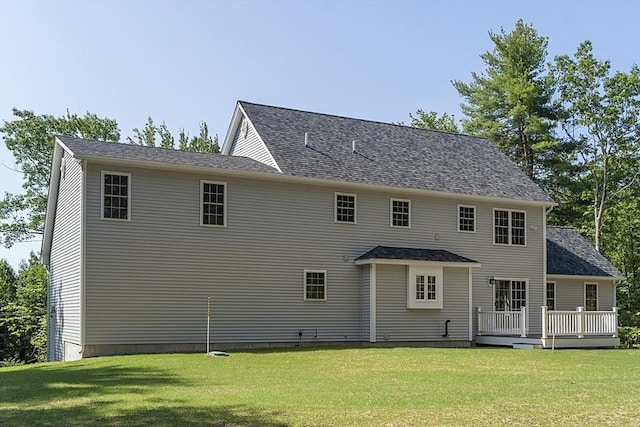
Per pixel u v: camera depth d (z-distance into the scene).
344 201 25.59
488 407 11.02
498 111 49.56
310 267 24.52
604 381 14.87
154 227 21.77
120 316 20.98
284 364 17.61
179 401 11.50
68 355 22.81
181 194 22.34
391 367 17.17
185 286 22.11
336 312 24.89
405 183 26.58
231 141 29.14
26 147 43.19
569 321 26.11
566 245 34.84
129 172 21.53
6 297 55.31
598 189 46.62
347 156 27.03
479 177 29.48
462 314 26.69
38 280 50.12
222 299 22.72
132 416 10.16
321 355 20.06
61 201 25.45
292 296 24.03
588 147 46.91
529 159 48.41
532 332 29.41
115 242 21.11
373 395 12.18
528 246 29.75
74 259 22.30
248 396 12.02
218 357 19.25
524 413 10.53
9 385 14.30
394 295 25.30
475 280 28.11
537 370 17.09
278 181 24.14
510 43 48.56
